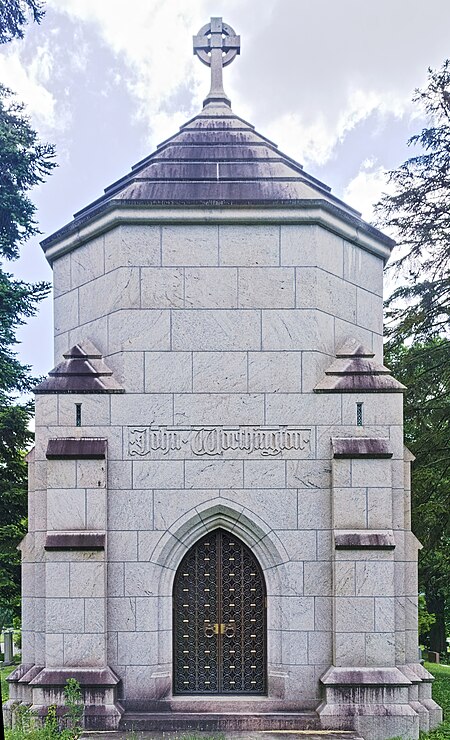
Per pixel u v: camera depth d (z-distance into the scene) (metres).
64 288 10.50
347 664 8.58
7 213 18.91
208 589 9.17
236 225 9.42
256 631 9.09
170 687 8.83
